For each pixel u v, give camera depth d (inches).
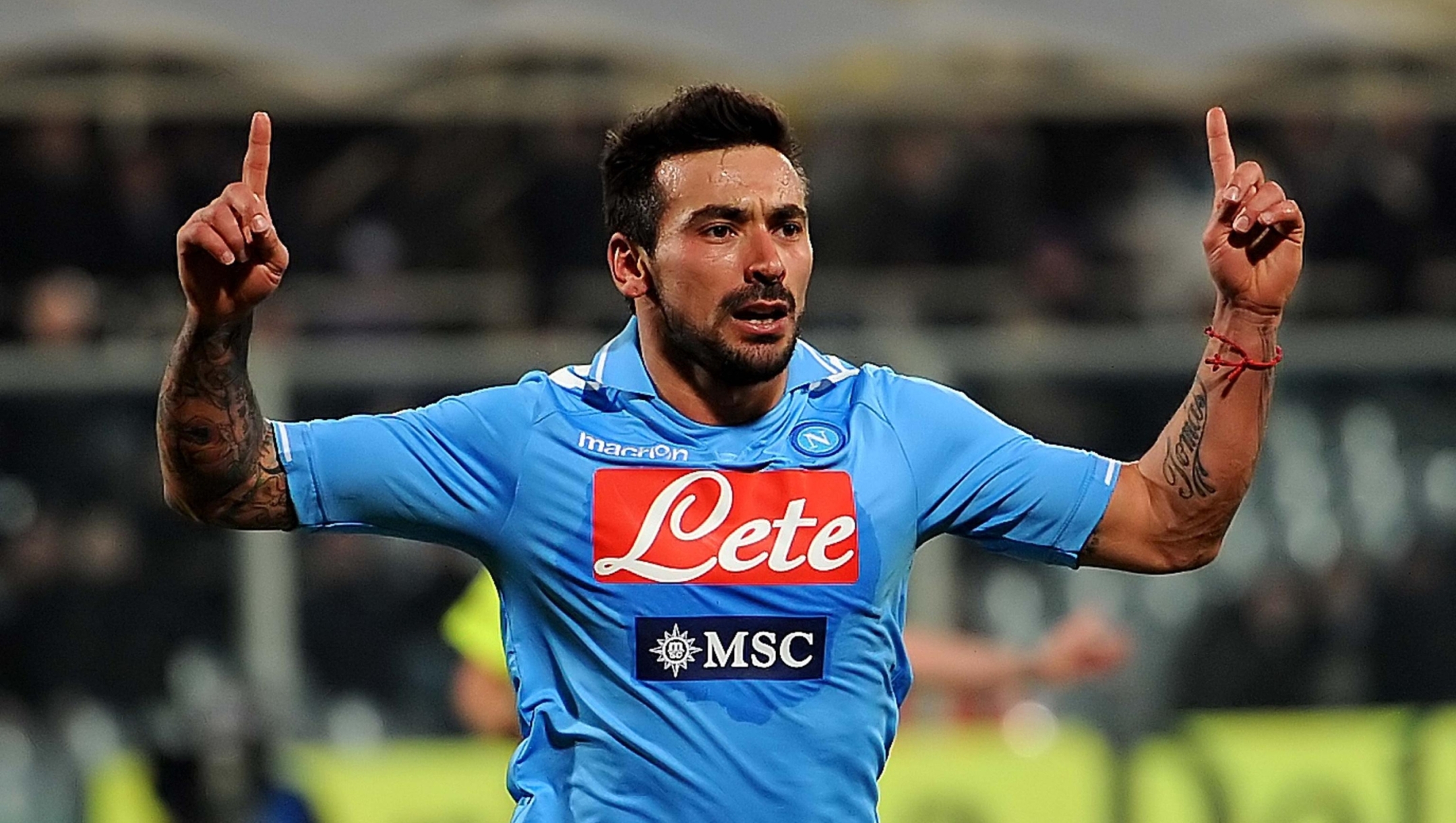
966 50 1689.2
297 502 497.7
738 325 489.4
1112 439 1156.5
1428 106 1784.0
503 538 500.7
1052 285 1642.5
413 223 1646.2
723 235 492.1
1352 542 1170.6
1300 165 1758.1
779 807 488.4
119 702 1098.7
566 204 1646.2
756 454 498.3
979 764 1094.4
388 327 1501.0
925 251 1676.9
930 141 1712.6
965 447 511.8
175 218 1590.8
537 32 1588.3
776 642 490.9
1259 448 515.5
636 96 1689.2
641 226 502.3
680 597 490.3
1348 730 1145.4
